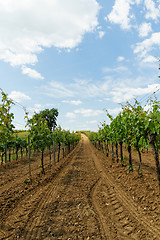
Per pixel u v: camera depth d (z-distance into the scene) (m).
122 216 4.99
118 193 6.94
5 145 14.17
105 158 17.31
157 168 5.91
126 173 9.59
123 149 24.44
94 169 12.47
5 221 4.94
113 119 11.34
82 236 4.11
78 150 30.75
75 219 4.97
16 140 17.83
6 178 10.20
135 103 8.23
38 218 5.08
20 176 10.74
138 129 6.79
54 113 45.72
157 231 4.04
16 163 16.27
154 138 5.97
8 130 7.60
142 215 4.89
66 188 8.01
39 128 10.95
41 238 4.08
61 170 12.61
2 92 7.11
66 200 6.48
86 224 4.66
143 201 5.75
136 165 12.02
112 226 4.50
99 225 4.59
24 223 4.79
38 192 7.46
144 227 4.28
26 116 10.27
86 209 5.63
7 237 4.14
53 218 5.07
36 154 23.86
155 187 6.59
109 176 9.95
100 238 3.98
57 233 4.27
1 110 6.88
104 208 5.68
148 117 5.90
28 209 5.72
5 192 7.47
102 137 18.88
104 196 6.80
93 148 32.84
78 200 6.46
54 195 7.05
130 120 8.16
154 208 5.12
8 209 5.73
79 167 13.60
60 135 17.44
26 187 8.05
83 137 85.56
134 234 4.05
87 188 7.98
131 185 7.50
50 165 14.55
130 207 5.52
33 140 10.52
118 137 10.98
